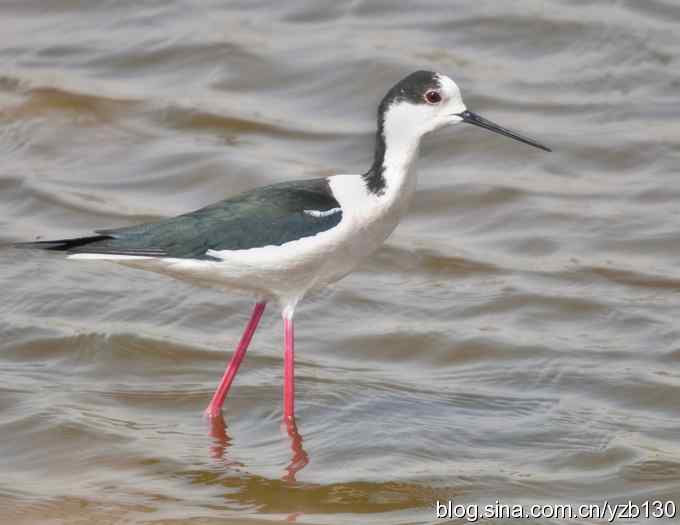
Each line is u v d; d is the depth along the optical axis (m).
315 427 10.99
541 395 11.53
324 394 11.54
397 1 19.34
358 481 10.08
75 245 10.59
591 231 14.62
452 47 18.33
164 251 10.56
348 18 19.14
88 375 11.89
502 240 14.60
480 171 15.96
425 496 9.87
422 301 13.36
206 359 12.24
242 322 12.98
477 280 13.79
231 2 19.55
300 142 16.56
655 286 13.52
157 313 12.96
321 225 10.62
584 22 18.44
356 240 10.82
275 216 10.60
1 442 10.59
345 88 17.61
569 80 17.58
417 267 14.08
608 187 15.52
